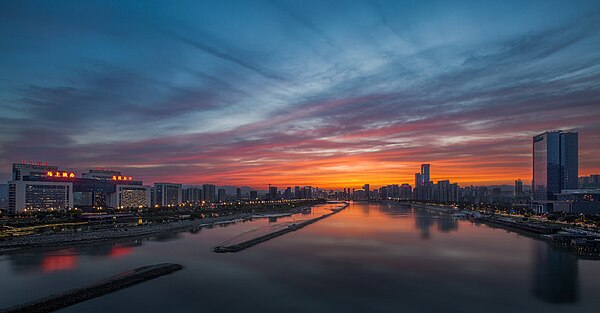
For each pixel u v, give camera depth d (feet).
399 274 384.68
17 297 310.04
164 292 323.16
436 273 389.19
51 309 277.64
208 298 309.01
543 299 306.55
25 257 464.24
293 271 397.39
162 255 480.64
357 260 455.22
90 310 279.90
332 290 331.57
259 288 336.70
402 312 279.08
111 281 340.18
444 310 283.38
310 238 654.12
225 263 436.35
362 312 279.49
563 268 409.28
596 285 343.87
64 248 530.27
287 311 280.92
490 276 376.07
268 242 603.26
